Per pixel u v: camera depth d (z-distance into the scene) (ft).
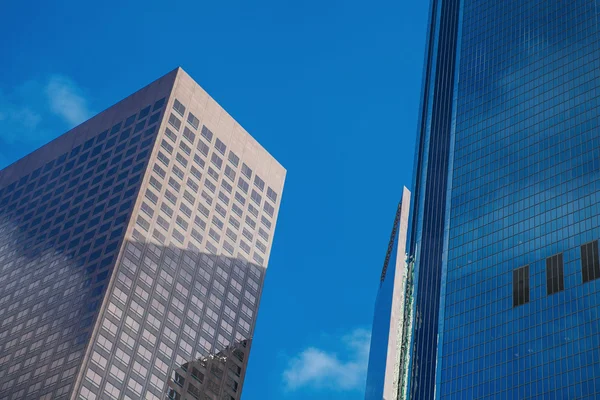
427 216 573.74
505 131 519.19
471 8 615.57
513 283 449.06
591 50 506.48
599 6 523.29
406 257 586.04
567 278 426.92
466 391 430.61
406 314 548.31
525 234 462.19
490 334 440.86
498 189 495.82
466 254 483.51
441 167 583.17
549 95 510.58
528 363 415.44
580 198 450.71
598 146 462.60
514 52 555.69
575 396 388.98
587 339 401.08
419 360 502.79
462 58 588.09
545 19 552.41
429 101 639.76
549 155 483.51
